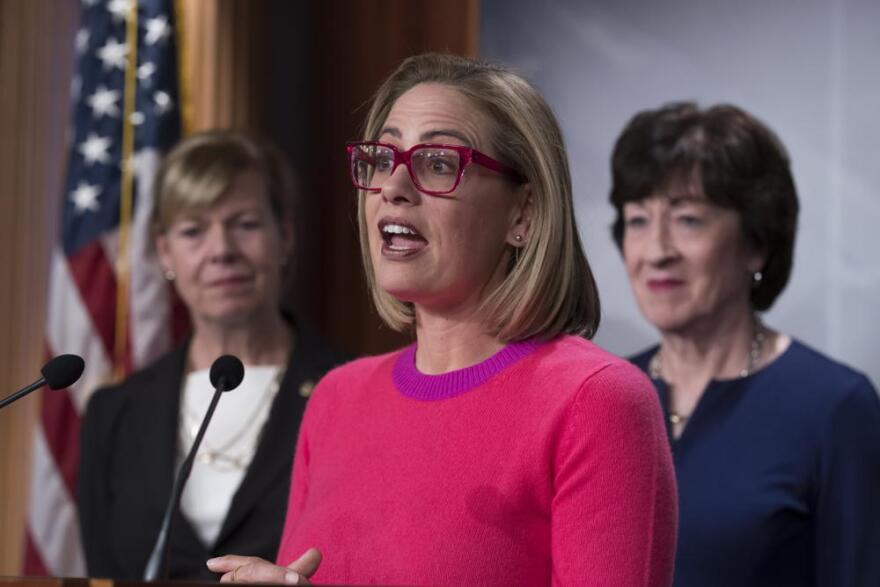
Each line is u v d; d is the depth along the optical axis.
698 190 5.64
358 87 10.61
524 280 3.54
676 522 3.39
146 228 9.02
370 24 10.55
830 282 8.15
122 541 6.39
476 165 3.51
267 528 6.13
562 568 3.23
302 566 3.35
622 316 8.59
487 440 3.41
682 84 8.66
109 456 6.68
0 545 10.01
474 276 3.56
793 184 5.81
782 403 5.38
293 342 6.99
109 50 9.38
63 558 8.75
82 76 9.37
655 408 3.38
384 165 3.59
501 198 3.57
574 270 3.62
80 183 9.16
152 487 6.41
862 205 8.09
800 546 5.21
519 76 3.68
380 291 3.96
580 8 9.09
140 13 9.45
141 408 6.72
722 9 8.54
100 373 8.91
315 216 10.84
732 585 5.13
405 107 3.62
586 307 3.66
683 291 5.67
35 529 8.77
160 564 3.10
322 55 10.85
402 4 10.34
